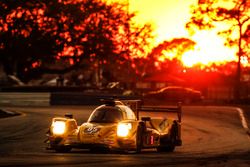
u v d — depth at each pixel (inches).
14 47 3120.1
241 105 4254.4
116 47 3353.8
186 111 3430.1
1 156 1206.3
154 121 1473.9
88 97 3730.3
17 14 3058.6
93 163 1050.7
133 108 1485.0
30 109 3270.2
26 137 1966.0
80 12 3149.6
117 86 5339.6
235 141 2003.0
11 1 2999.5
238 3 4562.0
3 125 2391.7
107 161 1097.4
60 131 1317.7
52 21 3129.9
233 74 6412.4
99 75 6412.4
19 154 1275.8
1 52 3193.9
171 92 4456.2
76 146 1301.7
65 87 5049.2
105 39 3272.6
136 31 3403.1
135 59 3831.2
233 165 1074.1
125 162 1087.0
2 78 5398.6
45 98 4254.4
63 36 3181.6
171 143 1488.7
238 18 4566.9
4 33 3075.8
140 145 1326.3
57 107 3506.4
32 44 3120.1
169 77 6284.5
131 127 1300.4
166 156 1270.9
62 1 3129.9
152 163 1080.8
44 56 3216.0
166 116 3036.4
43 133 2114.9
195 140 2009.1
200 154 1398.9
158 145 1428.4
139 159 1167.0
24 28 3095.5
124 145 1290.6
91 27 3228.3
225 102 4808.1
